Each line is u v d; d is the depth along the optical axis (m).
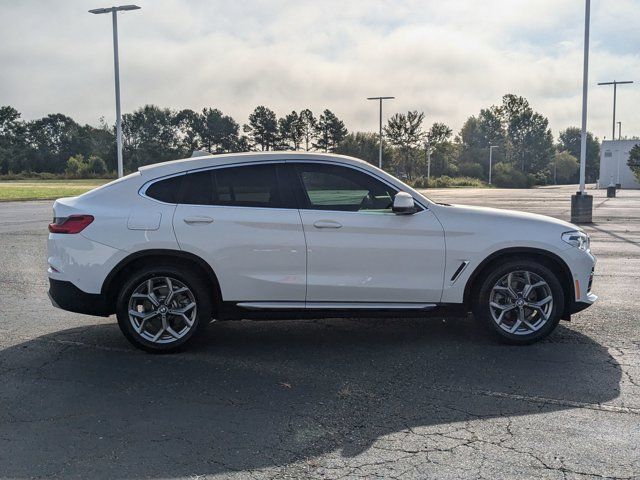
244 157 5.34
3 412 4.04
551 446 3.49
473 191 60.72
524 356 5.16
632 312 6.72
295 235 5.16
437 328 6.08
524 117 128.75
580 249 5.42
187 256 5.14
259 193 5.26
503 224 5.35
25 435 3.68
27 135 119.94
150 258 5.23
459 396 4.28
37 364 5.02
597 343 5.54
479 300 5.39
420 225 5.24
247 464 3.30
